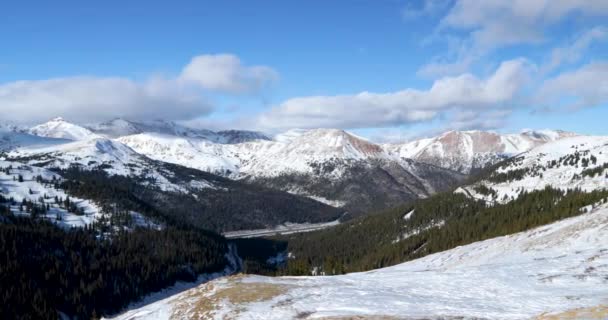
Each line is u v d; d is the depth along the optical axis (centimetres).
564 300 3966
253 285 5712
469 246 10844
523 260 7038
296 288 5444
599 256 5934
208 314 4806
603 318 2752
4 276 15225
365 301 4503
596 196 15312
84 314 15688
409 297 4591
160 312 5441
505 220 18412
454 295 4591
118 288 17850
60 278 16850
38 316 14225
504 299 4244
